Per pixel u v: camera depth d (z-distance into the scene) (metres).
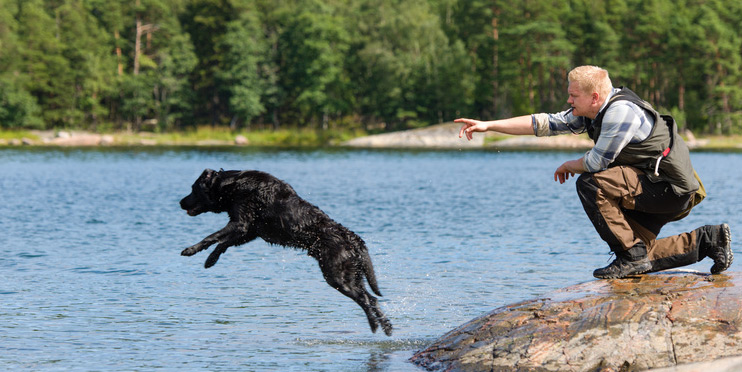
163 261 10.25
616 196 5.30
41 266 9.77
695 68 74.12
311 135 76.00
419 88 79.44
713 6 75.38
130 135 76.50
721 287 5.16
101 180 27.23
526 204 18.52
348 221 15.05
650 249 5.68
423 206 18.11
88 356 5.75
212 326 6.77
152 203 19.00
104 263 10.06
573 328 4.93
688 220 14.61
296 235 6.34
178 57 80.62
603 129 5.12
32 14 77.75
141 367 5.47
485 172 32.62
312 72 77.88
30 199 19.72
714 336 4.64
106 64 79.69
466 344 5.28
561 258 10.26
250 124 85.31
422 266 9.78
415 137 67.31
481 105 83.06
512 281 8.69
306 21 77.81
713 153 54.78
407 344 6.18
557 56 75.38
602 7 78.94
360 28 83.50
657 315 4.87
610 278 5.64
